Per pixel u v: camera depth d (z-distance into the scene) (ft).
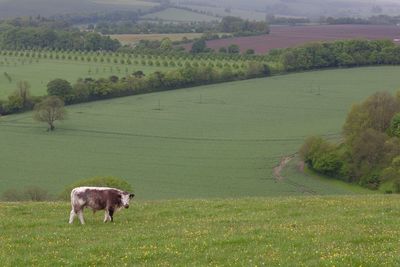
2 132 428.97
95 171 336.29
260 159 361.10
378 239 87.04
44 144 397.19
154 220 109.81
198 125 453.99
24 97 503.61
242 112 497.46
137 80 582.76
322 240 87.04
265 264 74.64
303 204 125.49
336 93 568.41
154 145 396.37
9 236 97.19
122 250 84.53
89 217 112.47
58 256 82.84
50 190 294.87
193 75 610.24
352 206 121.49
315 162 329.31
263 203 127.44
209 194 289.53
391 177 290.56
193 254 81.10
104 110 504.84
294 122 461.37
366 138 318.45
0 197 268.21
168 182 312.91
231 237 89.56
